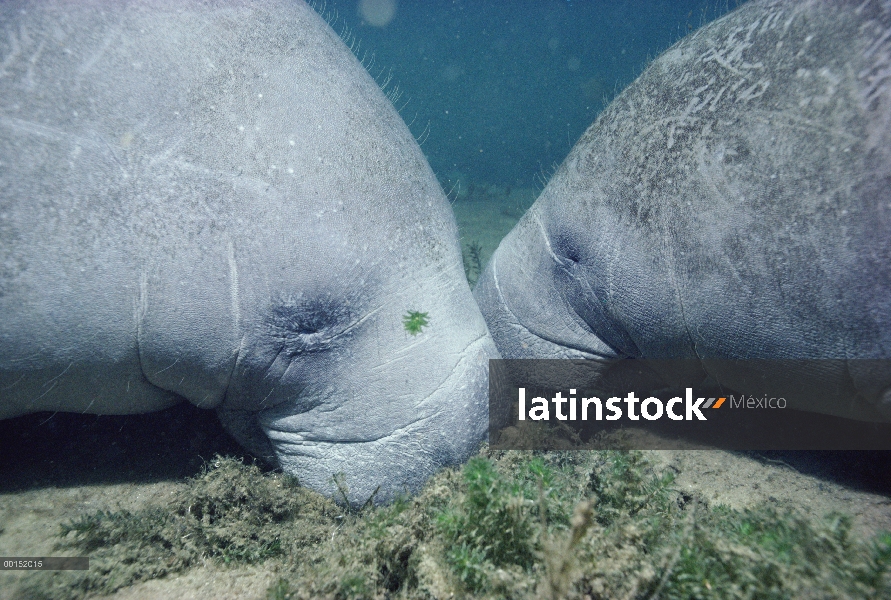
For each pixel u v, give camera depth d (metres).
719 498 0.70
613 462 0.66
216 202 0.66
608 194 0.78
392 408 0.70
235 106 0.67
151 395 0.71
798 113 0.64
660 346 0.77
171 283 0.65
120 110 0.64
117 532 0.63
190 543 0.63
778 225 0.65
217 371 0.69
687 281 0.71
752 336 0.69
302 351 0.70
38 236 0.62
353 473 0.71
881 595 0.49
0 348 0.62
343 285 0.69
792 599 0.49
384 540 0.57
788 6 0.67
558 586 0.49
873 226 0.60
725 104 0.68
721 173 0.68
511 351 0.88
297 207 0.68
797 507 0.67
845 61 0.62
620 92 0.85
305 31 0.77
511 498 0.54
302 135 0.70
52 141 0.62
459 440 0.71
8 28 0.62
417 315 0.67
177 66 0.66
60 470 0.73
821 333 0.65
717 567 0.51
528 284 0.87
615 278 0.77
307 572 0.58
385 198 0.73
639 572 0.52
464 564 0.53
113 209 0.63
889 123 0.59
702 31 0.75
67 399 0.68
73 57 0.63
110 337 0.65
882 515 0.65
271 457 0.75
